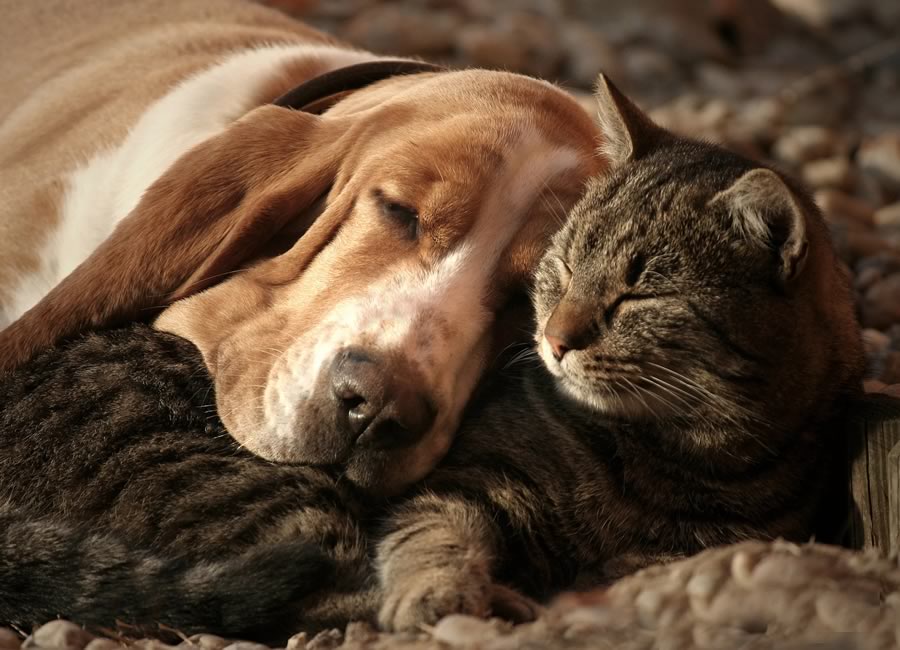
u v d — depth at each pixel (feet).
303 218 15.43
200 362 14.40
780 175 14.88
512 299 14.79
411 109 15.47
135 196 16.60
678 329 13.48
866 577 10.81
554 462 13.66
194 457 13.37
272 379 13.65
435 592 11.73
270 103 16.83
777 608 10.31
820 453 13.94
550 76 34.58
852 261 22.80
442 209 14.15
